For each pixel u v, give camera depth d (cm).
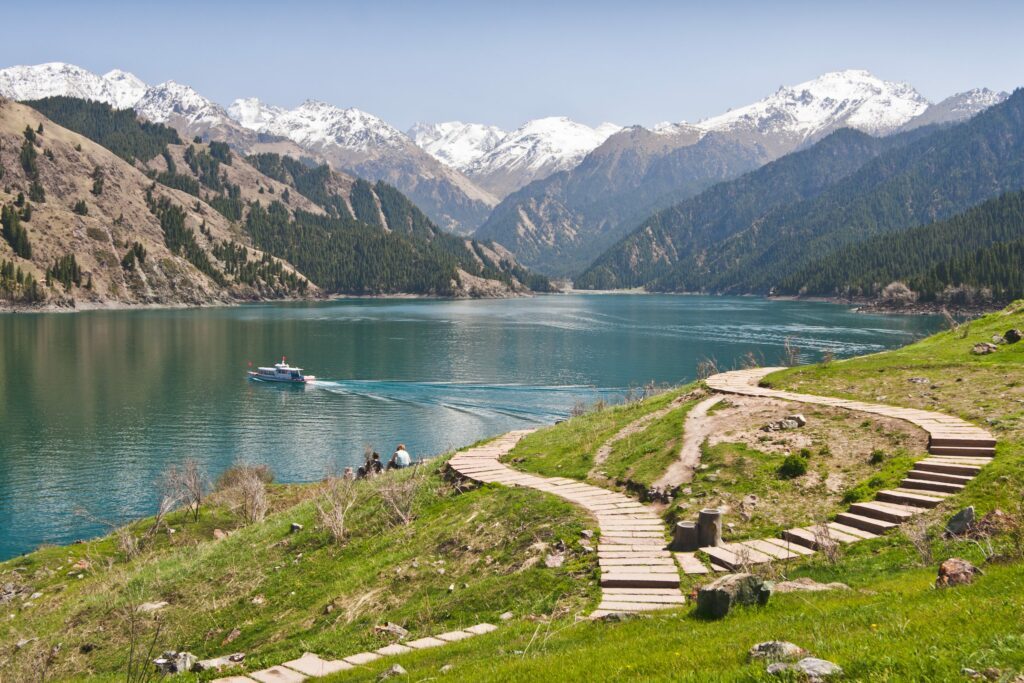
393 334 19538
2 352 15062
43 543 5016
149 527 4672
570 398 10331
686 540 2259
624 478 3075
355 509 3459
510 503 2858
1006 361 4062
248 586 2912
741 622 1477
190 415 9275
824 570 1927
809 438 3064
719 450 3056
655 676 1184
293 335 19150
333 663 1917
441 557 2631
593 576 2106
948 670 969
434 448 7688
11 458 7194
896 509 2275
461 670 1498
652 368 12950
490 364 13625
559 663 1373
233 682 1862
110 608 2980
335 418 9169
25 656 2625
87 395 10462
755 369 5397
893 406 3478
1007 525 1903
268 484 5647
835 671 1021
